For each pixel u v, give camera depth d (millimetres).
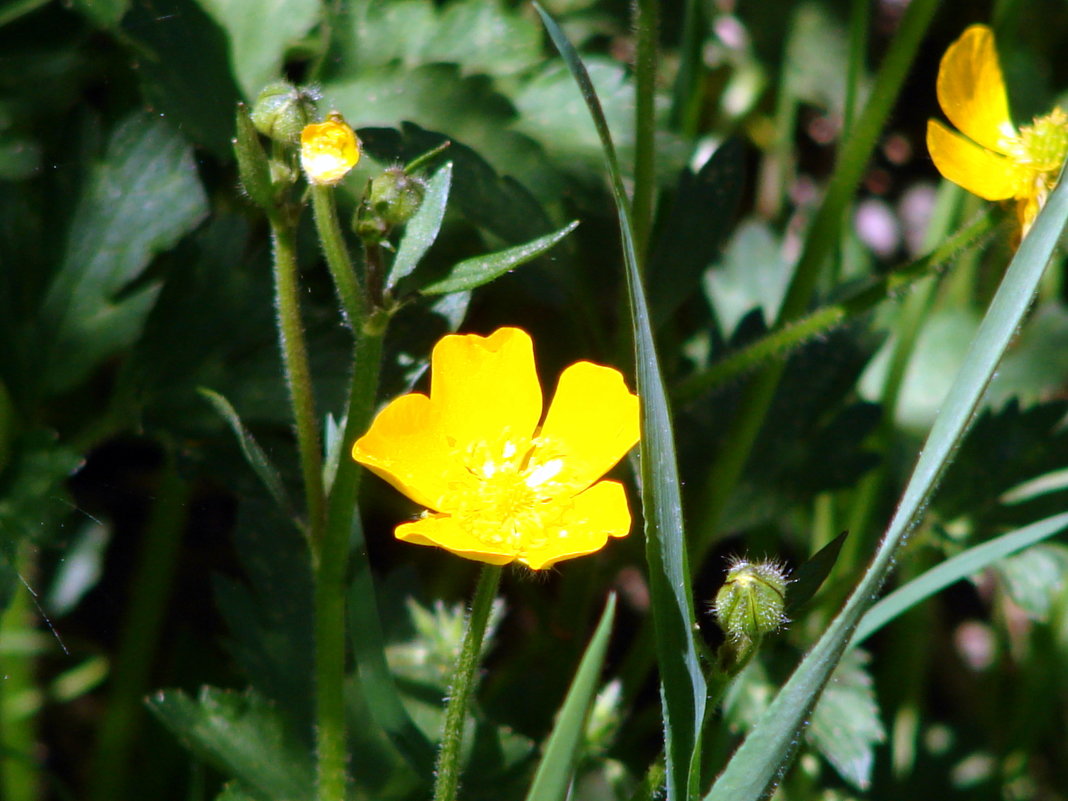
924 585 408
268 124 393
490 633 446
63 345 444
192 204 447
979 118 422
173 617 481
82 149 446
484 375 399
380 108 452
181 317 440
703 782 431
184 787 459
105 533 474
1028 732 479
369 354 394
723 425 469
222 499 492
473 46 459
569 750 385
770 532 476
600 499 393
